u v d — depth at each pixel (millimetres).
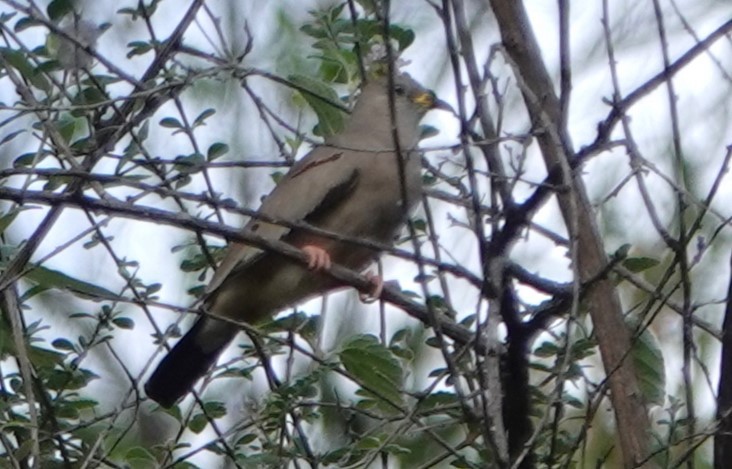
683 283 7758
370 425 10805
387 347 9758
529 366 8859
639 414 8070
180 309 9117
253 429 10133
